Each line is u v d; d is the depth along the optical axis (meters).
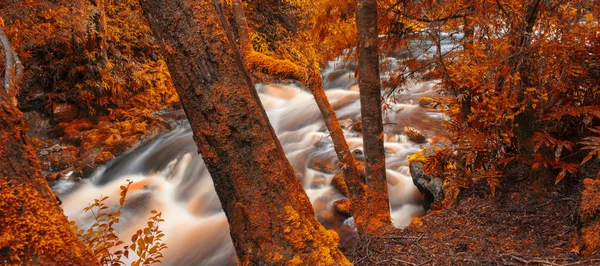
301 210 2.11
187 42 1.93
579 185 3.21
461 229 3.31
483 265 2.71
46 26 8.65
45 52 9.49
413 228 3.55
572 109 3.02
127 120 9.91
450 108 4.17
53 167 8.59
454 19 3.79
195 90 1.97
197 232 6.21
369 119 3.66
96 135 9.32
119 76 10.74
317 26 4.38
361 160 6.97
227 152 2.01
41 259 1.30
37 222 1.31
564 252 2.60
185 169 8.33
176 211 7.00
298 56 12.18
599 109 2.96
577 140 3.31
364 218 3.74
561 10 3.04
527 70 3.09
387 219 3.73
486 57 3.14
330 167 7.42
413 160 5.59
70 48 9.59
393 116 8.91
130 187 7.91
